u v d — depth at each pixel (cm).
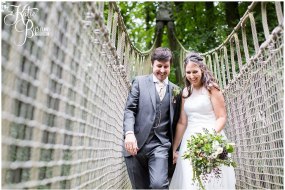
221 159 299
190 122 342
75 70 176
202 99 339
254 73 322
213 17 1094
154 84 327
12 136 139
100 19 218
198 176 300
